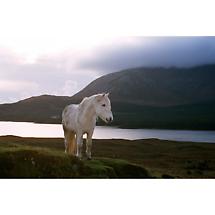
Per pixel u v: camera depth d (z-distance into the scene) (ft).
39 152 34.96
